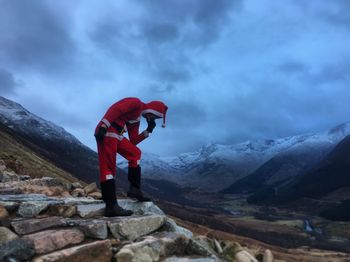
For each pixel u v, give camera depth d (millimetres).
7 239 2676
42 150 54812
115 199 3301
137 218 3135
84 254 2609
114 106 3314
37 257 2500
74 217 3215
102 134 3236
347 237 66000
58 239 2676
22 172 7320
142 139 3625
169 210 39438
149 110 3549
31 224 2848
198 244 3023
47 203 3307
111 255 2742
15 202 3277
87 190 4820
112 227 2953
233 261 3264
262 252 3637
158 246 2863
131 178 3645
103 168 3307
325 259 25297
